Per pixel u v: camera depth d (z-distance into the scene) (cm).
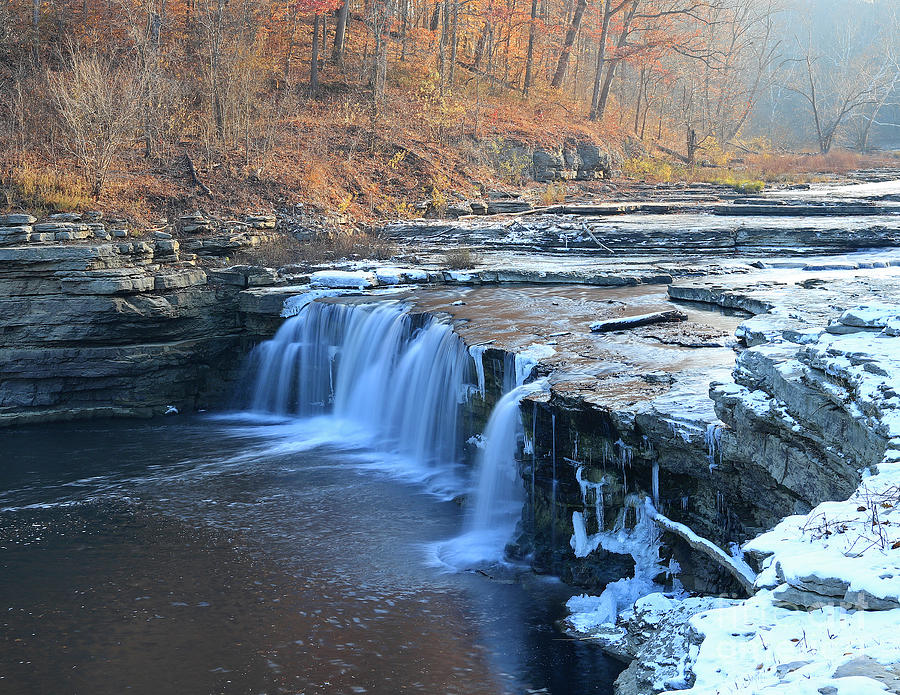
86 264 2133
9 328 2108
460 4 4697
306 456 1795
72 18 3672
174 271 2236
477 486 1527
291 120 3644
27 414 2084
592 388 1217
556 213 3222
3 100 3069
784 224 2642
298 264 2505
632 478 1112
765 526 922
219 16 3491
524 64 5591
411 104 4169
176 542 1344
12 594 1176
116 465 1747
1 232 2144
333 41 4625
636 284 2178
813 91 7531
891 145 8756
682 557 1051
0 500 1552
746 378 923
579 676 924
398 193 3447
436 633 1038
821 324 1289
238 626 1070
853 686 405
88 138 2816
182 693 923
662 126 6581
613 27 5431
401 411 1858
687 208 3170
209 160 3073
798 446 819
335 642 1024
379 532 1369
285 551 1302
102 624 1085
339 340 2058
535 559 1212
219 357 2261
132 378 2144
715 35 8075
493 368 1526
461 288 2217
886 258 2269
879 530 551
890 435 657
